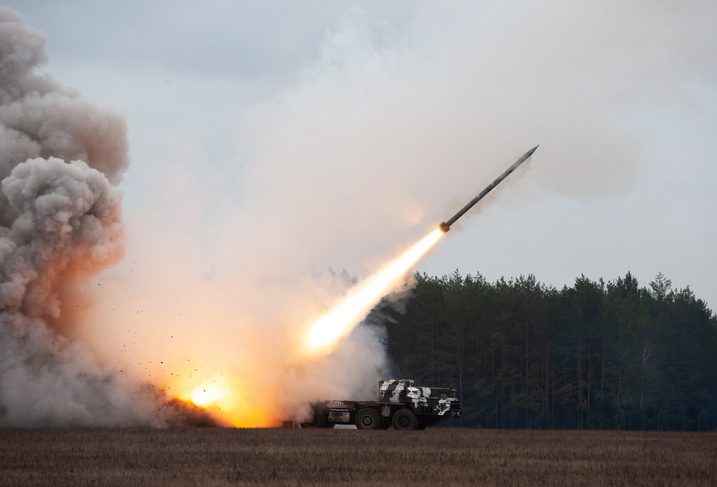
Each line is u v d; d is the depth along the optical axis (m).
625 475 47.75
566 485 43.38
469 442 71.00
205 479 44.06
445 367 159.88
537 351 164.88
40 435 70.25
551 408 165.62
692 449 67.62
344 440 69.75
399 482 43.69
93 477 44.62
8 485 41.91
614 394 164.38
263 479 44.34
